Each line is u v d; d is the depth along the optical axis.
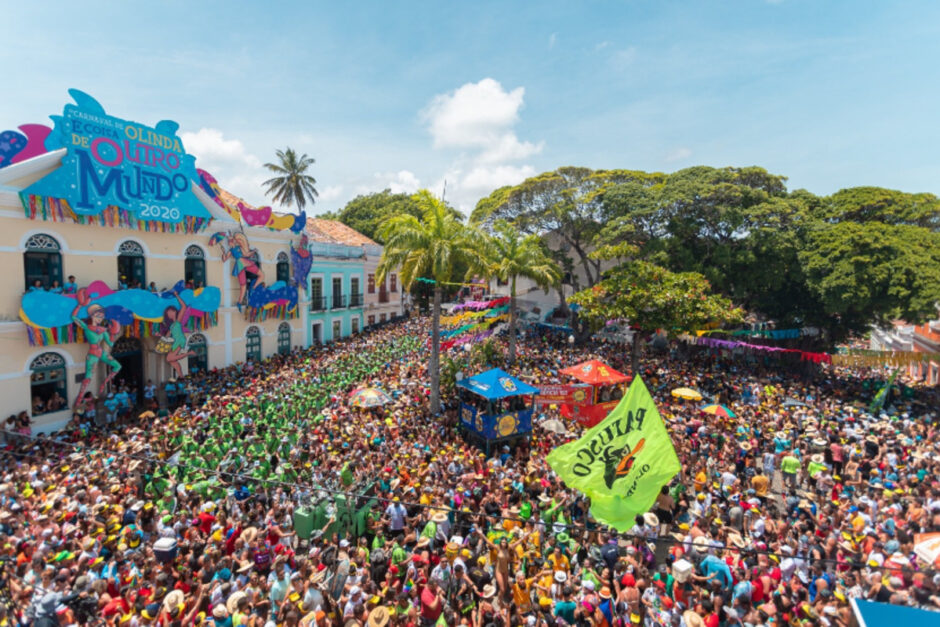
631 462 8.91
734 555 9.77
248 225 29.31
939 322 33.34
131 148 21.94
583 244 48.09
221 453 14.42
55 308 19.55
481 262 23.45
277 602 8.46
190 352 24.56
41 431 19.64
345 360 27.25
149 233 23.52
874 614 5.68
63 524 10.41
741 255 33.56
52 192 19.44
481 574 9.28
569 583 8.56
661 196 36.31
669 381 26.75
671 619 8.02
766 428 18.47
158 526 10.48
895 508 11.45
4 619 7.52
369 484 12.75
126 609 8.17
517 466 14.58
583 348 36.84
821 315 33.09
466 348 30.08
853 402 26.25
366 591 8.75
